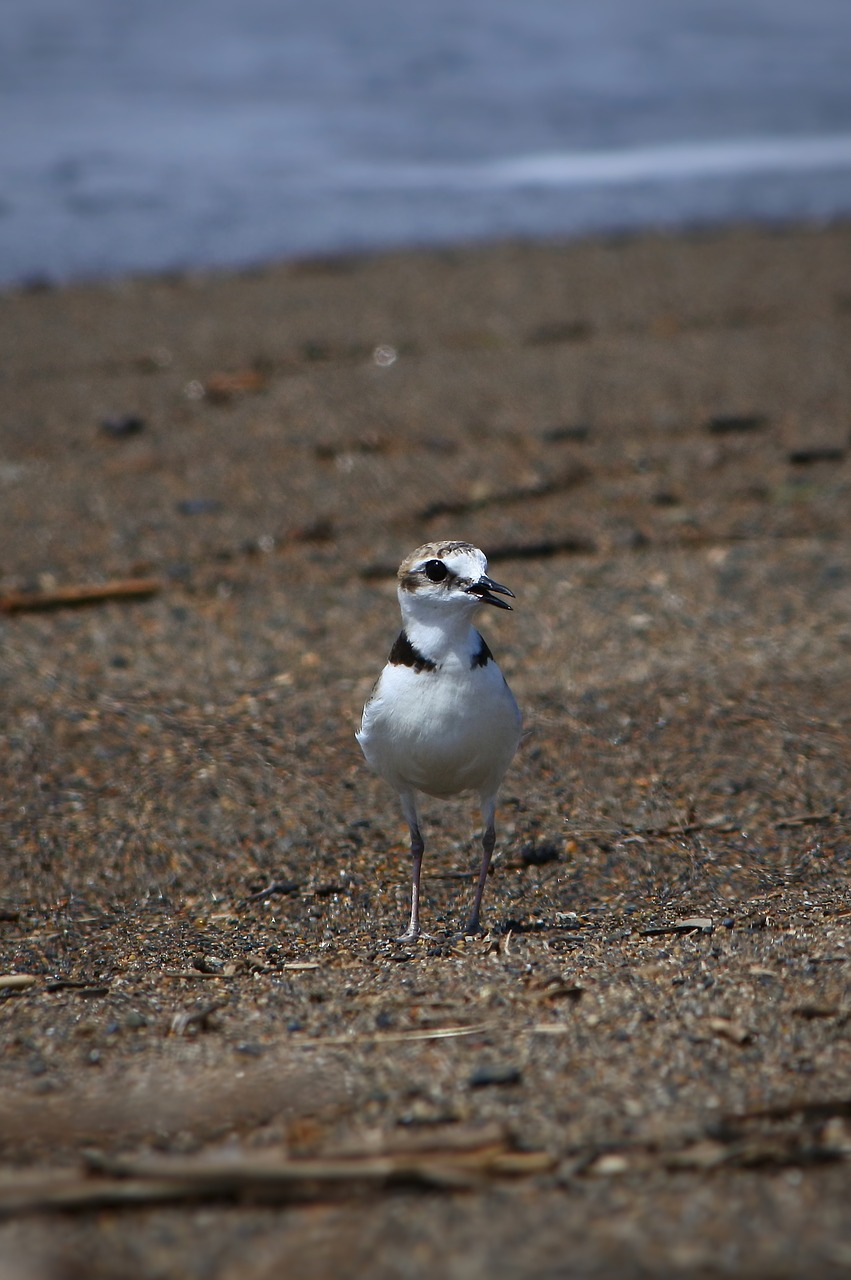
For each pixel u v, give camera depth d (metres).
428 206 29.14
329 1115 5.87
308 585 13.53
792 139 35.75
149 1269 4.79
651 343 20.78
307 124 35.19
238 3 49.22
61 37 43.38
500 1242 4.86
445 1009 6.86
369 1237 4.91
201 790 10.05
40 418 17.55
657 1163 5.29
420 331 21.31
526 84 40.56
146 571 13.74
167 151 32.22
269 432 17.16
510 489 15.57
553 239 27.17
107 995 7.42
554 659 11.98
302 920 8.68
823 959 7.11
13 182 29.34
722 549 14.30
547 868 9.16
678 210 29.48
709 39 47.97
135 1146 5.69
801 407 18.02
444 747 7.98
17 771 10.30
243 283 23.91
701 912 8.48
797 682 11.45
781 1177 5.17
